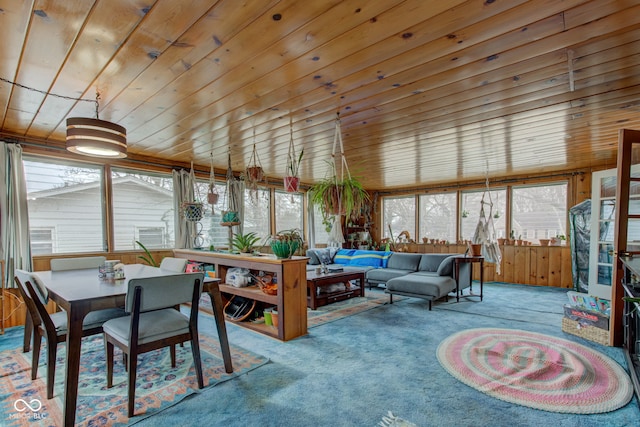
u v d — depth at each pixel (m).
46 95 2.37
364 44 1.72
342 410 1.82
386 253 5.73
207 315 3.81
